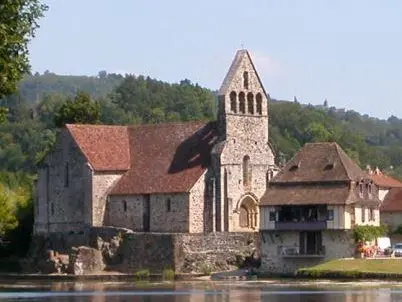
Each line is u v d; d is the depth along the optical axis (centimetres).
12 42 12938
